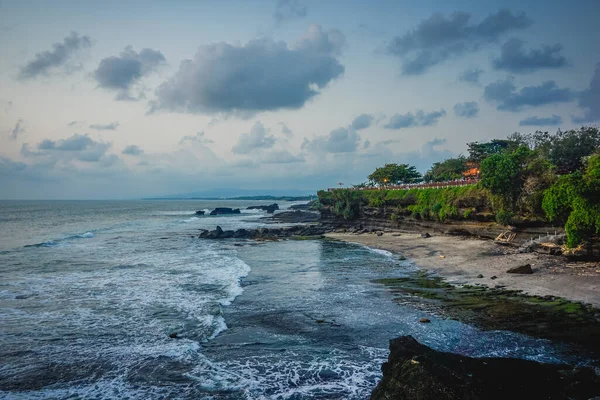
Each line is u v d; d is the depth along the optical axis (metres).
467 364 10.34
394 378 10.02
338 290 24.25
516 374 9.90
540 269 26.70
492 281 25.00
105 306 21.03
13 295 23.33
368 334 16.44
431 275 28.33
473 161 85.44
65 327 17.61
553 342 14.87
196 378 12.73
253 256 40.28
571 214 28.47
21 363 13.80
